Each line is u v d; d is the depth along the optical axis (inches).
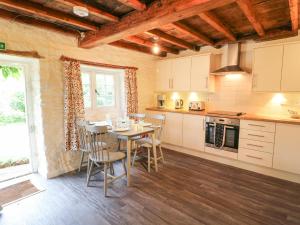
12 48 98.0
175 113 165.9
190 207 87.7
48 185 107.5
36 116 117.0
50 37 112.7
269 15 102.4
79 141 121.6
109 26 104.5
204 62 155.7
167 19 82.8
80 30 121.5
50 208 86.6
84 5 82.7
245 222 77.8
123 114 165.9
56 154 119.7
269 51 124.0
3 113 118.5
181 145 164.4
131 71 162.7
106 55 145.6
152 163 140.7
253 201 92.8
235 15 103.1
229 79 155.5
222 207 87.8
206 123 145.9
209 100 168.4
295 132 108.3
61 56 116.1
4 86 115.7
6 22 95.3
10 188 103.5
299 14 99.3
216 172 126.4
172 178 117.1
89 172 107.8
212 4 69.4
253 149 124.6
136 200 93.2
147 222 77.6
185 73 169.2
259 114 141.8
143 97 184.2
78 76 122.3
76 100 121.3
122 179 115.5
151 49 177.5
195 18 106.8
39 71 109.1
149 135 150.1
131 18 92.7
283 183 111.6
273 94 135.3
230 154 135.7
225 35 126.3
